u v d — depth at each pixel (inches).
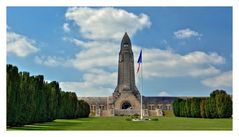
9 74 1733.5
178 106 4729.3
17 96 1787.6
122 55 6973.4
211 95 3508.9
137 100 6584.6
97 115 5802.2
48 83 2511.1
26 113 1923.0
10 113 1726.1
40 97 2222.0
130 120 3070.9
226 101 3383.4
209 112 3511.3
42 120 2261.3
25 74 1983.3
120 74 6943.9
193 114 4035.4
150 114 5856.3
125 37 7062.0
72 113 3400.6
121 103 6584.6
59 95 2807.6
